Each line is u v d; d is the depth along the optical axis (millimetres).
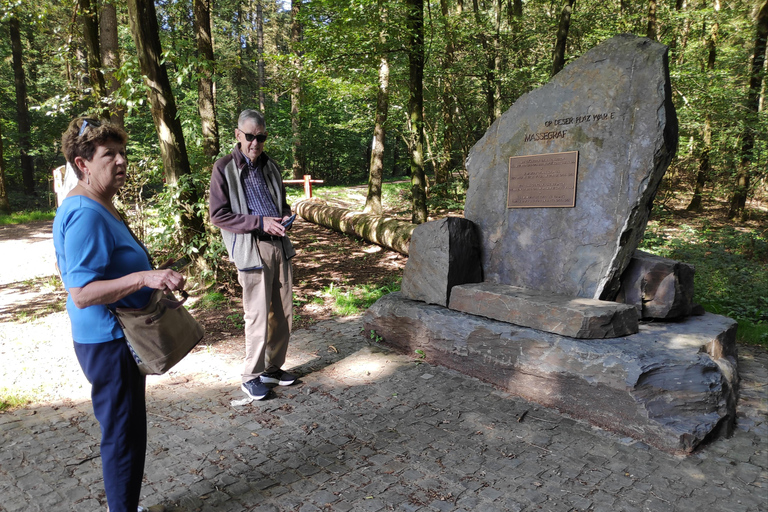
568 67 4160
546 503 2506
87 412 3500
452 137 16797
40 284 7574
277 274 3797
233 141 7203
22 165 22406
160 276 1870
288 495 2568
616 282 4000
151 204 7117
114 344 1991
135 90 6254
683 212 15164
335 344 5008
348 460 2910
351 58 10812
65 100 7707
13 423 3326
